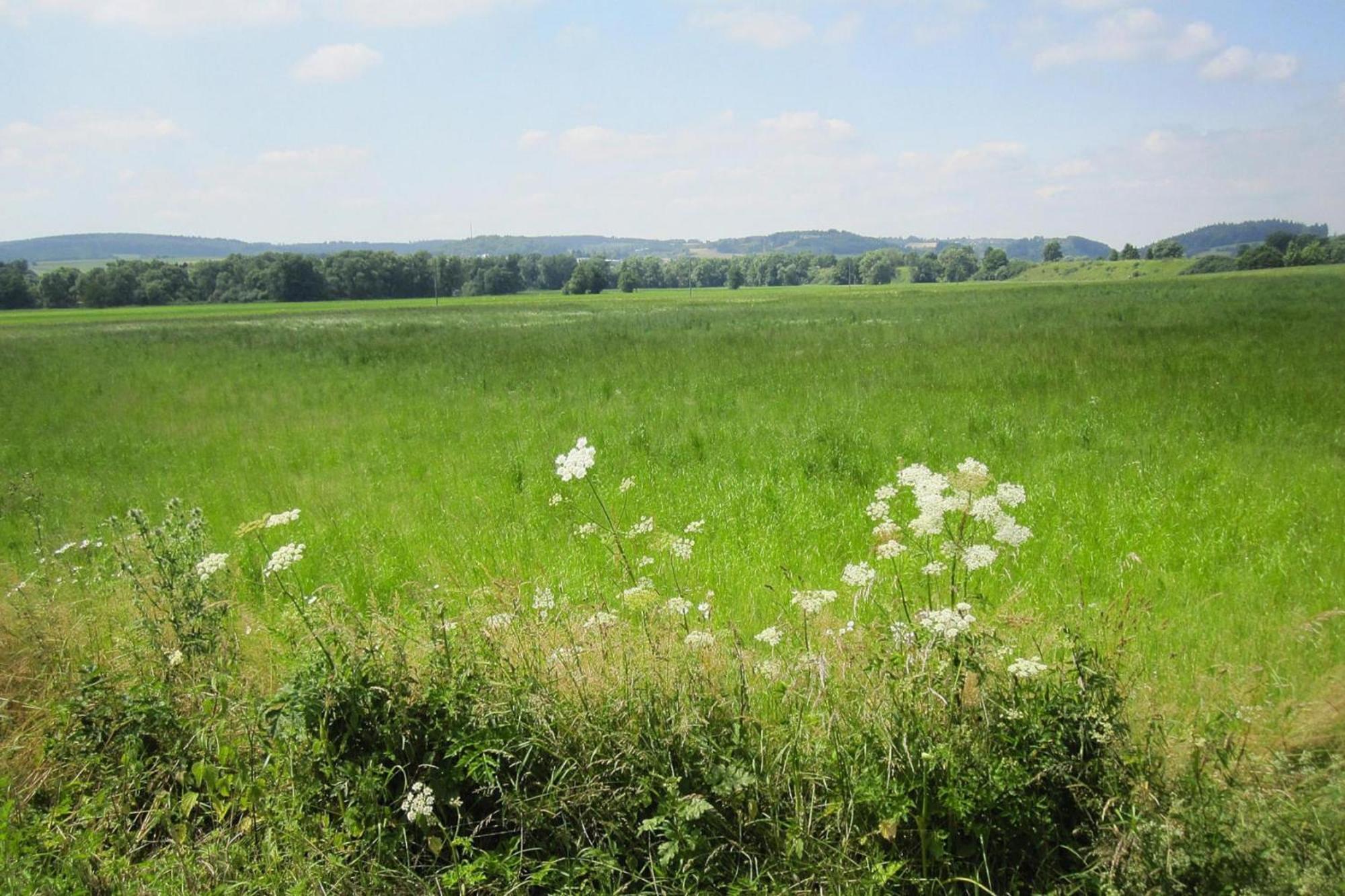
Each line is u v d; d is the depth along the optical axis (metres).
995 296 50.34
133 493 8.88
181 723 3.53
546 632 3.78
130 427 13.20
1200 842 2.44
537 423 11.55
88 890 2.90
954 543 3.10
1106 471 7.42
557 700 3.23
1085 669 2.96
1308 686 3.47
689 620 4.04
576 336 26.70
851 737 2.92
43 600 4.86
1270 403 9.91
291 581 5.63
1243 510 6.05
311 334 33.94
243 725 3.43
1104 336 18.22
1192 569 5.07
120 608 4.81
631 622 4.18
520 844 2.86
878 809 2.67
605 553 5.77
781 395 12.84
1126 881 2.46
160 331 41.22
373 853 2.88
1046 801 2.65
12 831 3.09
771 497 7.03
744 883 2.60
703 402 12.52
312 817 3.00
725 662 3.48
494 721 3.10
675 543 4.55
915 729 2.82
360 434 11.64
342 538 6.66
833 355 17.47
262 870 2.92
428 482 8.66
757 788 2.84
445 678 3.29
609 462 8.88
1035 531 5.88
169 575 3.99
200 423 13.21
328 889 2.79
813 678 3.26
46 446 11.89
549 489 7.90
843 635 3.68
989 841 2.65
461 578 5.53
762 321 32.97
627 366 17.42
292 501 8.09
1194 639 4.04
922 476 3.19
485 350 22.75
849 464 8.11
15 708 3.99
